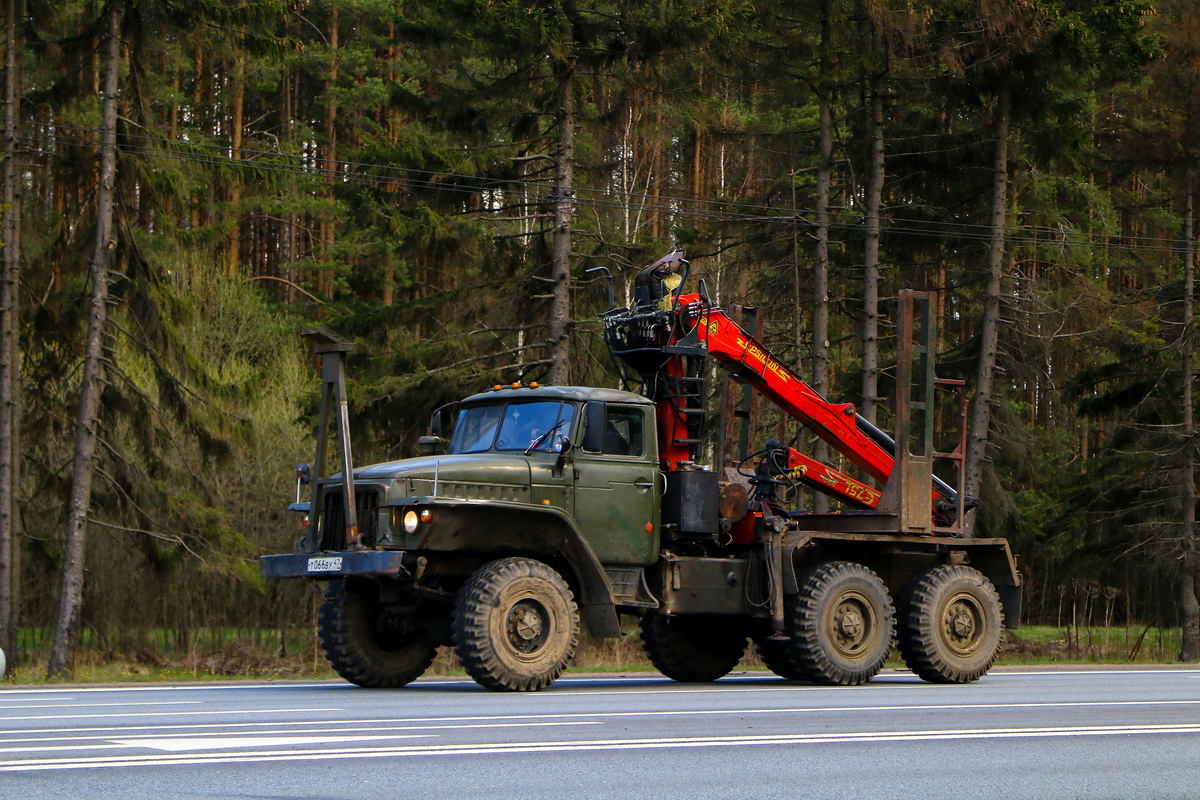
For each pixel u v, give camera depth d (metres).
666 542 28.91
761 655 32.62
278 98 93.88
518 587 24.89
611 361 58.00
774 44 61.03
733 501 29.41
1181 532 63.44
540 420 27.66
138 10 49.09
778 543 29.23
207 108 87.50
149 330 50.44
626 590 27.91
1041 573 77.75
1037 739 16.30
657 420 29.58
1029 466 70.31
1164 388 67.06
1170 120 63.88
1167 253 81.81
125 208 50.09
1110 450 68.19
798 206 71.62
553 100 53.78
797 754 14.64
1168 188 75.94
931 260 65.81
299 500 28.00
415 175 54.38
